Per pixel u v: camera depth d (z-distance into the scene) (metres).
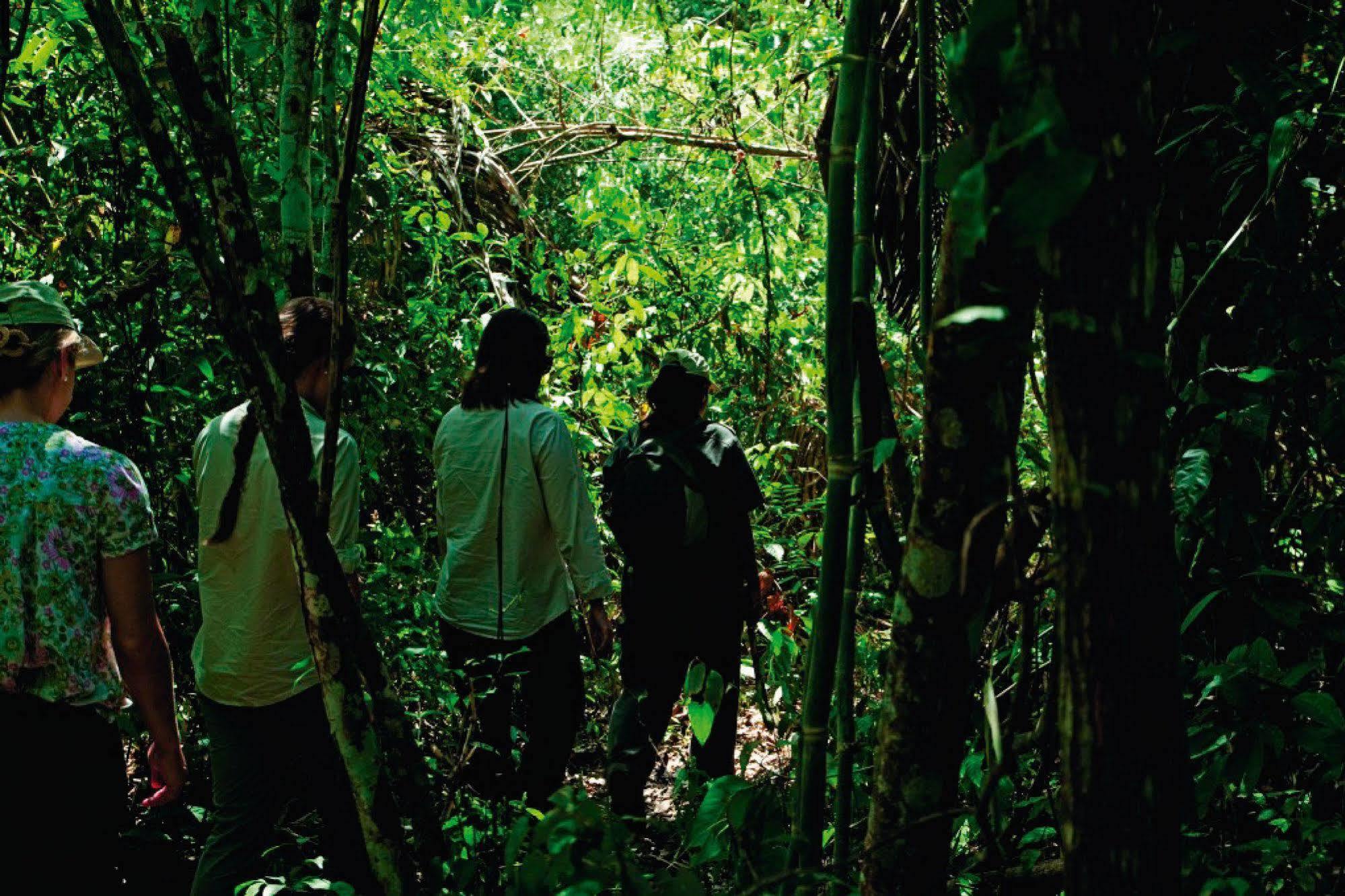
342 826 2.49
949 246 0.98
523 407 3.12
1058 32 0.80
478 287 4.84
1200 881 1.43
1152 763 0.87
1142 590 0.85
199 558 2.45
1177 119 1.94
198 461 2.46
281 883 2.12
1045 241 0.84
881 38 2.50
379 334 4.22
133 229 3.55
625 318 4.77
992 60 0.76
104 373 3.27
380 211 4.11
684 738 4.16
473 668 3.09
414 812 1.43
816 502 4.47
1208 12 1.81
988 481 1.02
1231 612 1.82
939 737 1.08
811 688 1.29
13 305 1.99
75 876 1.95
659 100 6.11
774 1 5.58
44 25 3.33
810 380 5.33
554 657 3.15
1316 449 2.07
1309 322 1.82
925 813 1.09
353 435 3.62
